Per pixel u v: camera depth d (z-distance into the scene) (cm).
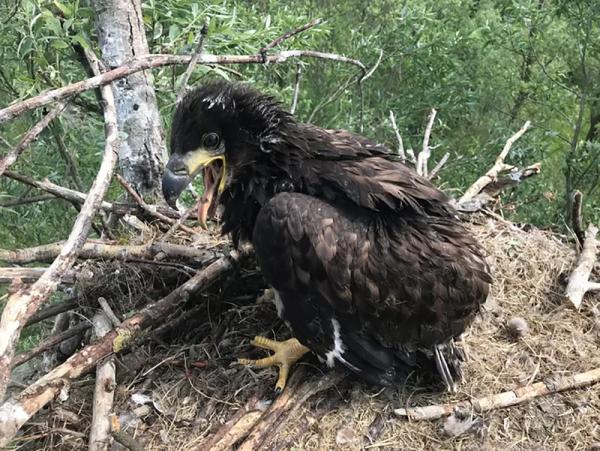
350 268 64
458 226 71
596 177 209
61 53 112
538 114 241
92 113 126
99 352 66
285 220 64
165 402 70
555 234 98
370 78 219
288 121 71
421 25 208
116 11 90
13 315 55
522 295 84
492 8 223
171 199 68
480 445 67
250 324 78
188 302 78
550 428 69
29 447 67
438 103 216
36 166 135
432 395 70
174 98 108
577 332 80
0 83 128
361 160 71
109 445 64
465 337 77
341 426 67
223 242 85
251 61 76
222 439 64
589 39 205
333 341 66
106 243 82
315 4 217
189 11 107
